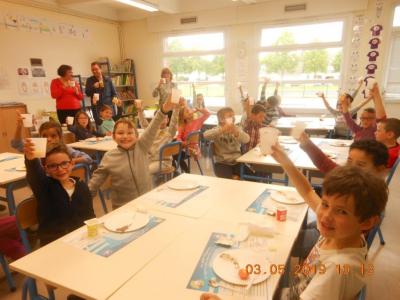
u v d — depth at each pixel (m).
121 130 2.04
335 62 5.99
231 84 6.94
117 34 7.54
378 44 5.46
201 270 1.04
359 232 0.85
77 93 4.85
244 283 0.96
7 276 1.97
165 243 1.22
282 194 1.70
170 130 3.25
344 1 5.47
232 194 1.75
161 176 3.34
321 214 0.87
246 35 6.52
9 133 4.98
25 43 5.33
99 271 1.04
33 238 1.95
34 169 1.49
